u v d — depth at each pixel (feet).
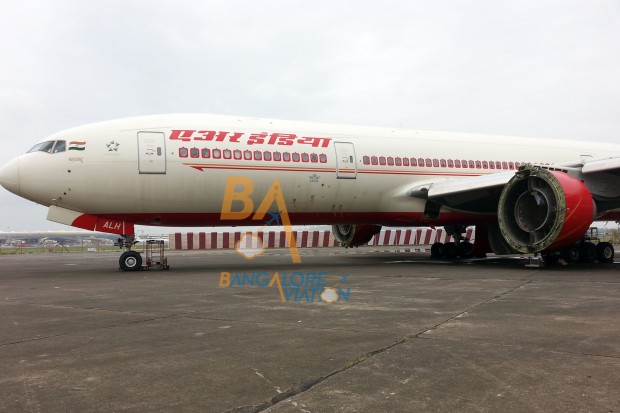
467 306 23.61
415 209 55.77
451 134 61.11
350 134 54.19
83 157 44.57
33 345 16.80
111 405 11.07
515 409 10.52
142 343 16.89
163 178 45.80
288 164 49.49
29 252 139.54
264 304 25.32
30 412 10.69
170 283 36.29
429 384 12.18
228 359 14.69
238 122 50.24
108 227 47.29
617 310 22.09
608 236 134.62
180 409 10.78
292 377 12.92
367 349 15.61
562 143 67.05
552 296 26.71
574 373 12.87
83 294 30.63
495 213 56.34
